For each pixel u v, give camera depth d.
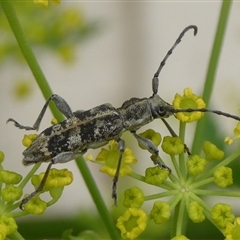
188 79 0.20
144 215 0.14
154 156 0.15
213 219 0.14
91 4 0.20
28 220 0.17
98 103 0.21
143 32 0.20
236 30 0.18
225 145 0.16
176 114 0.15
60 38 0.17
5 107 0.19
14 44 0.17
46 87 0.15
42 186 0.15
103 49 0.21
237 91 0.17
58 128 0.15
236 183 0.16
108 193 0.19
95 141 0.15
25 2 0.17
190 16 0.20
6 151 0.19
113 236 0.15
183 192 0.15
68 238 0.15
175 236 0.14
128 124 0.15
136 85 0.21
